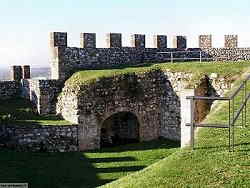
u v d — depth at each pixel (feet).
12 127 64.95
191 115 32.73
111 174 51.47
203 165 30.09
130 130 76.07
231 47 91.45
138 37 85.51
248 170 28.27
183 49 90.02
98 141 68.69
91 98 68.13
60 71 76.79
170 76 72.43
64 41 79.56
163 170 30.89
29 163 56.80
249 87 52.24
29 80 81.15
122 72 72.33
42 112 74.69
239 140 34.19
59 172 52.65
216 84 65.00
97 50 81.00
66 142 65.92
